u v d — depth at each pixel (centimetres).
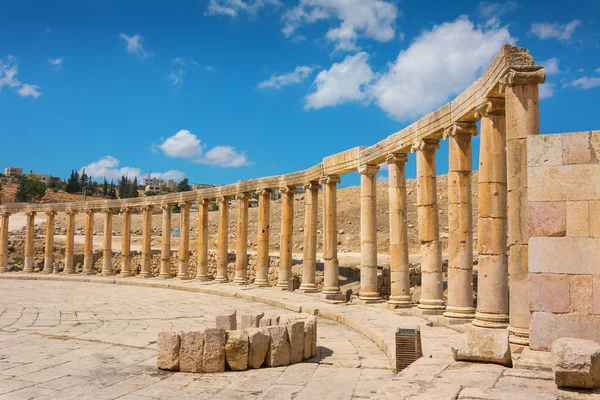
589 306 1185
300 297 3378
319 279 3934
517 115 1584
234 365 1505
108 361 1645
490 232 1862
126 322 2469
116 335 2098
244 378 1421
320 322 2459
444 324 2112
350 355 1698
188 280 4866
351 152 3206
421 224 2459
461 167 2167
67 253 5884
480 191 1898
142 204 5356
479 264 1892
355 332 2162
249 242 6719
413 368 1199
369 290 3005
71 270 5888
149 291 4181
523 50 1606
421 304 2420
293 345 1590
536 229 1238
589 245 1198
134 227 9262
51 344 1914
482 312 1856
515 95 1593
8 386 1362
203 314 2788
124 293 3997
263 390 1306
